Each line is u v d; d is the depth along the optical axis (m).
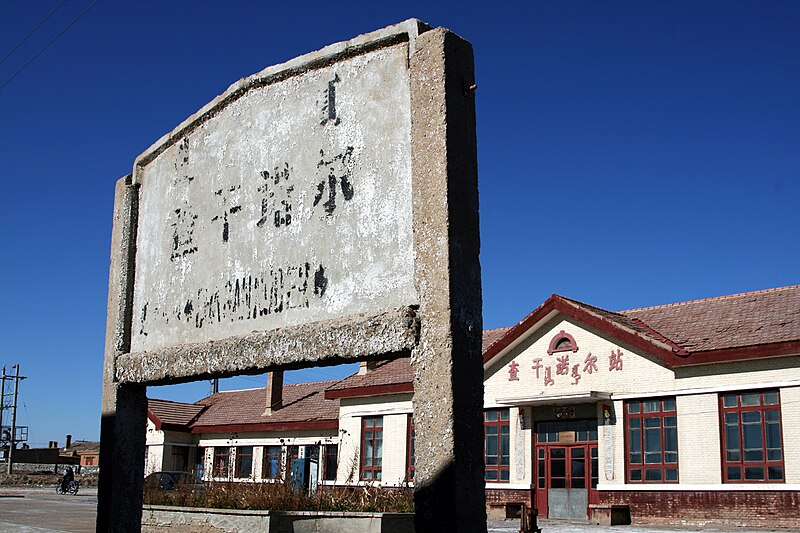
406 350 5.74
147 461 33.91
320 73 7.02
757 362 18.38
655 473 19.78
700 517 18.62
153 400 35.50
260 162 7.49
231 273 7.57
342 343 6.18
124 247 9.05
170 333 8.23
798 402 17.56
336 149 6.72
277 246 7.11
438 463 5.32
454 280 5.59
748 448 18.30
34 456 67.38
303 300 6.73
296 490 14.31
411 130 6.10
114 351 8.78
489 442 23.55
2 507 24.58
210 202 8.02
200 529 13.25
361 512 12.22
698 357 19.08
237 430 32.03
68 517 20.22
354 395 26.61
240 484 15.16
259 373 7.29
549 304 22.27
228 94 7.93
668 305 23.41
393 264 6.04
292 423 29.56
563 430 22.03
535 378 22.67
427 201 5.83
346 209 6.52
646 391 20.20
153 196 8.93
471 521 5.24
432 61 6.03
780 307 20.09
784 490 17.47
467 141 6.00
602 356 21.30
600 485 20.62
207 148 8.20
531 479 22.25
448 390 5.38
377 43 6.51
